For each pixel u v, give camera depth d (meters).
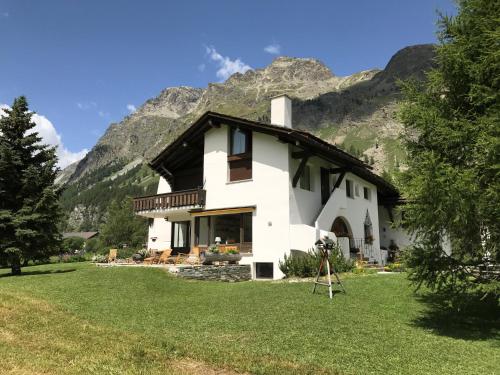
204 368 6.74
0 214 19.67
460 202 8.53
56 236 21.52
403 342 8.42
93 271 18.03
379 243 31.38
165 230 28.25
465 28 10.50
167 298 13.39
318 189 23.44
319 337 8.56
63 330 8.76
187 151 25.66
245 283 17.05
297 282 16.08
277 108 23.89
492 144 8.55
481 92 9.59
